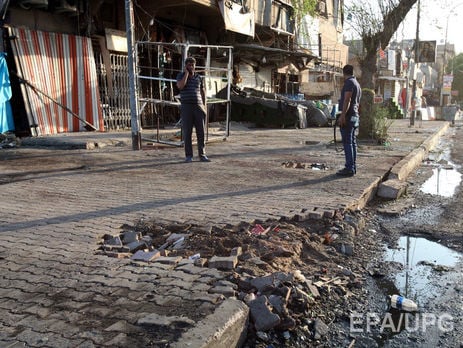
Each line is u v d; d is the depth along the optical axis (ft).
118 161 30.19
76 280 11.34
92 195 20.68
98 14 47.42
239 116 66.85
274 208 18.22
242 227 15.85
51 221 16.49
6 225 16.02
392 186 23.63
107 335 8.80
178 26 58.80
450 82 173.68
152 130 47.09
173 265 12.44
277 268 12.89
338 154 34.58
